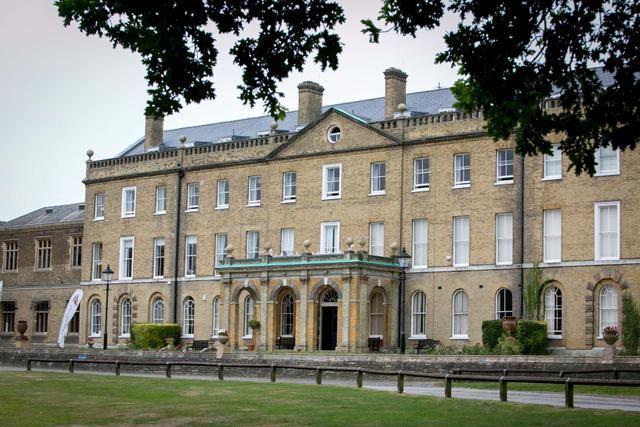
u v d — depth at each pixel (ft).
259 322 192.24
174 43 69.62
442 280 183.32
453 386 131.44
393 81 200.23
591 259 166.81
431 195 186.29
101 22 70.33
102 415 91.15
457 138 183.73
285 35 73.92
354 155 197.67
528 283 172.76
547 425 79.56
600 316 165.78
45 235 272.10
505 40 79.46
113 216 239.91
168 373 140.15
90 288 241.76
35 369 178.50
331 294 188.34
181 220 225.56
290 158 207.41
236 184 216.74
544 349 168.66
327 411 92.63
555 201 171.53
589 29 78.95
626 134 80.74
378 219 192.65
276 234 208.03
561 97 81.82
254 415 89.97
